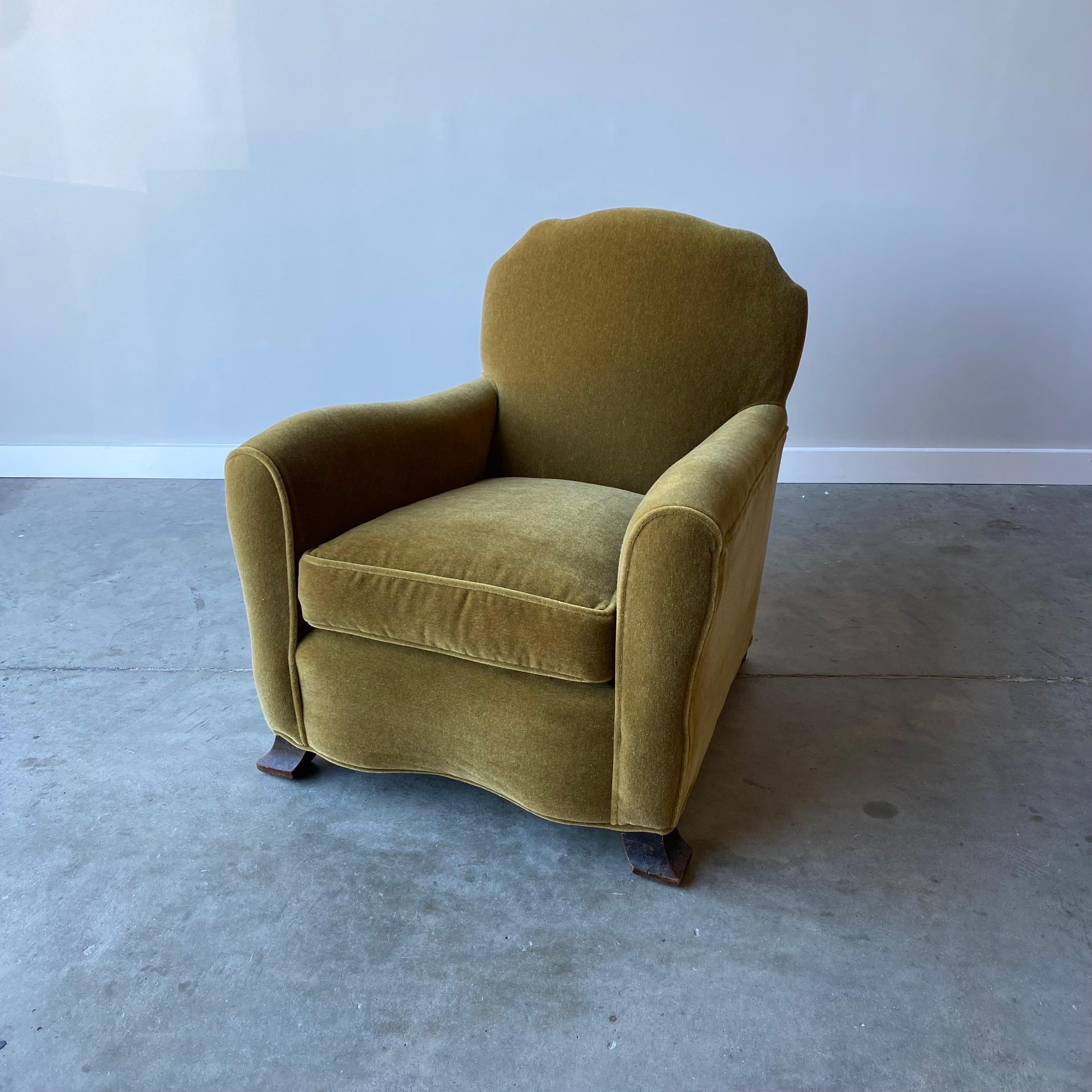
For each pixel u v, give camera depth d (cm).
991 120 261
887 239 277
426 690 121
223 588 214
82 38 261
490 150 271
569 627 108
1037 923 112
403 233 281
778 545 247
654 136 268
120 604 205
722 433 132
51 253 284
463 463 164
